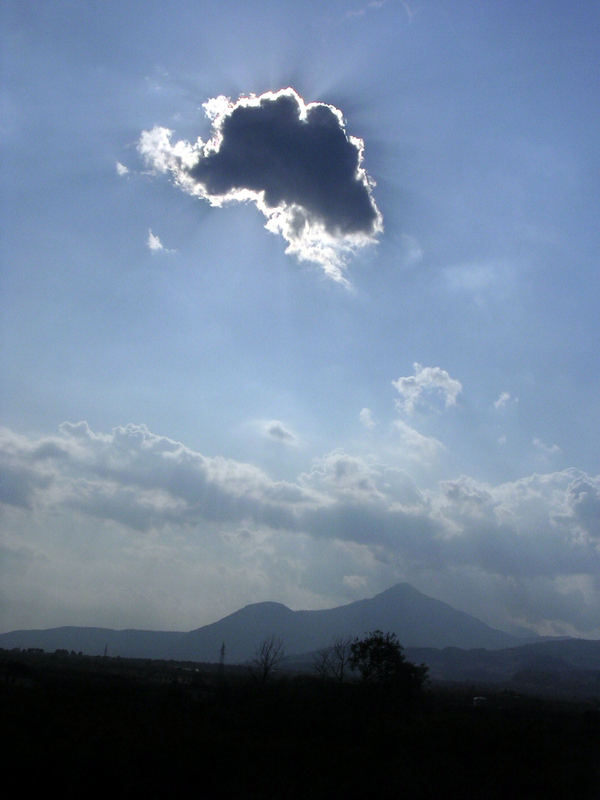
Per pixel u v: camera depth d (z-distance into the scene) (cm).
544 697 13238
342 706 4662
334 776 2692
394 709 5184
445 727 4066
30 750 2308
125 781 2216
